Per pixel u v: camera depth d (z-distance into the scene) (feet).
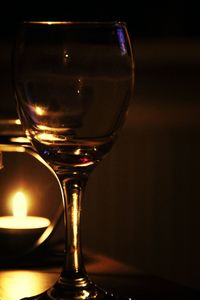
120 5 8.50
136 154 7.75
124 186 7.66
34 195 3.08
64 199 1.98
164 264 7.82
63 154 1.91
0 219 2.92
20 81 1.86
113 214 7.61
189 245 7.86
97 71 1.83
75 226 1.98
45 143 1.89
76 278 1.95
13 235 2.67
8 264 2.54
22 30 1.86
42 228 2.69
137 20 8.55
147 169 7.79
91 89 1.84
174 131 8.01
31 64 1.85
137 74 8.18
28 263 2.56
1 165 2.62
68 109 1.85
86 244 7.51
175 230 7.84
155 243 7.77
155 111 8.03
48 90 1.84
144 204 7.76
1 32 7.94
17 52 1.87
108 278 2.36
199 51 8.45
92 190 7.52
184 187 7.89
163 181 7.86
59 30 1.83
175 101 8.19
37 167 3.07
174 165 7.91
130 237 7.71
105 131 1.87
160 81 8.21
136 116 7.94
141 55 8.35
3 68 7.52
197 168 7.93
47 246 2.64
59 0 8.23
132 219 7.68
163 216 7.81
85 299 1.90
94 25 1.83
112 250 7.59
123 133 7.73
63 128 1.86
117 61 1.84
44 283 2.30
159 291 2.19
